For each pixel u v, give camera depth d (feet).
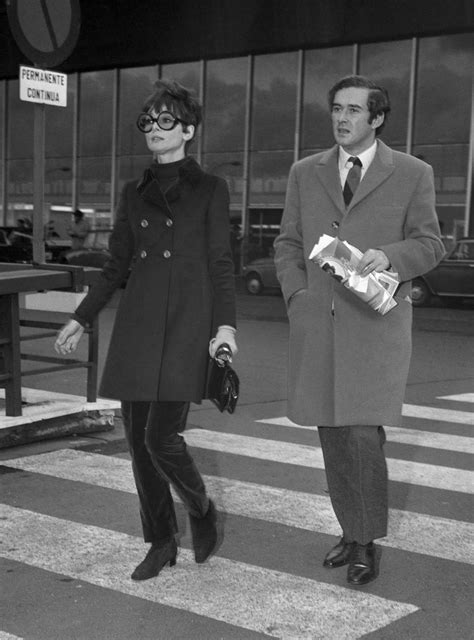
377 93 12.85
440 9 81.10
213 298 12.42
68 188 111.75
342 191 13.14
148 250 12.45
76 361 22.45
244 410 26.11
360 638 11.22
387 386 12.82
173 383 12.09
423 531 15.51
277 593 12.62
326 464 13.34
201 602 12.29
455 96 85.51
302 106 94.12
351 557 13.15
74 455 20.27
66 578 13.12
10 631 11.39
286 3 88.89
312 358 13.10
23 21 22.06
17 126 116.37
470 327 52.24
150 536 13.20
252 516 16.17
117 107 106.73
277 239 13.91
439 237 12.92
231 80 98.48
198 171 12.45
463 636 11.36
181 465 12.55
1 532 15.16
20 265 22.30
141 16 99.09
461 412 26.61
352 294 12.88
